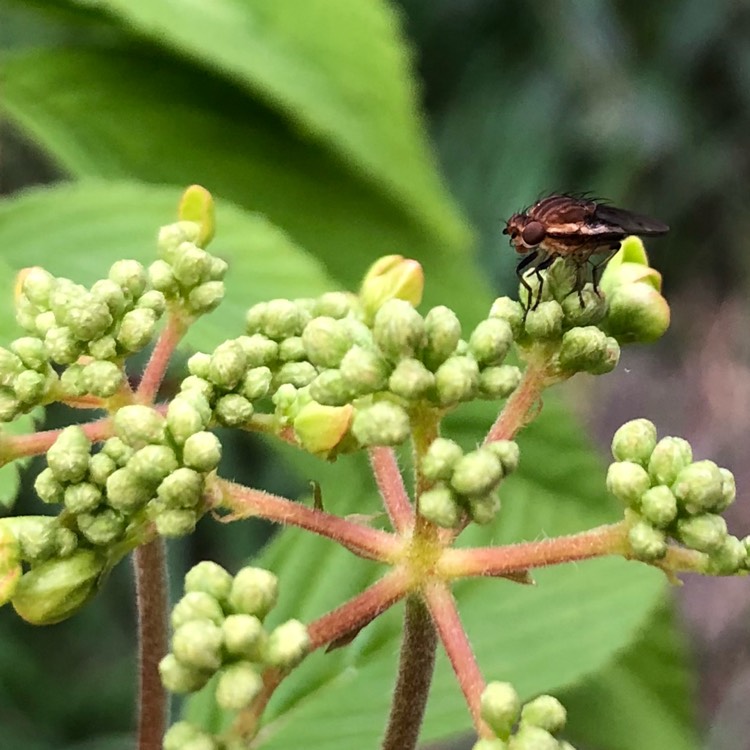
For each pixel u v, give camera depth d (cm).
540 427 7
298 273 6
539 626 6
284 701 6
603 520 7
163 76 7
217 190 7
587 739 7
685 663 7
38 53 7
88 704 9
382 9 7
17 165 11
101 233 6
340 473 6
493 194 13
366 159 7
